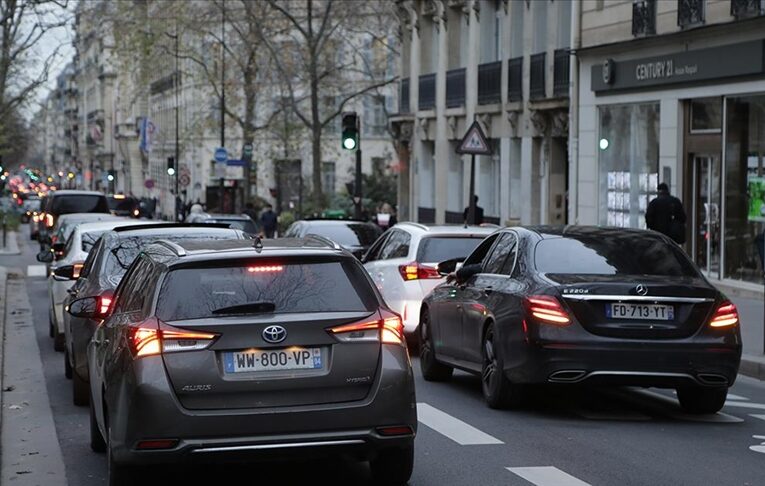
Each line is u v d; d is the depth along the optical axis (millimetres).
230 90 136125
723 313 25562
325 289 18312
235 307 17750
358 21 121938
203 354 17453
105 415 19609
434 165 109312
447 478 20266
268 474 21016
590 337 25016
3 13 93000
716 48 58500
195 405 17406
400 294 39406
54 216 96625
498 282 27984
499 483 19859
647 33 64688
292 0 135000
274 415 17438
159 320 17766
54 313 40594
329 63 121875
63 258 41625
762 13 54219
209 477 20812
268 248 18859
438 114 104312
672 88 63531
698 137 61688
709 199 61062
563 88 78250
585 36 72688
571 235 27641
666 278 26047
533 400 29312
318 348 17797
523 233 28266
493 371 27578
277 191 140375
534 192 84938
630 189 68562
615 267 26531
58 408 29328
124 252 29984
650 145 66375
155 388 17312
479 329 28484
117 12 135125
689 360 25109
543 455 22266
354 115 72500
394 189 152875
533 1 84062
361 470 21234
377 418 17766
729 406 29219
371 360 17922
